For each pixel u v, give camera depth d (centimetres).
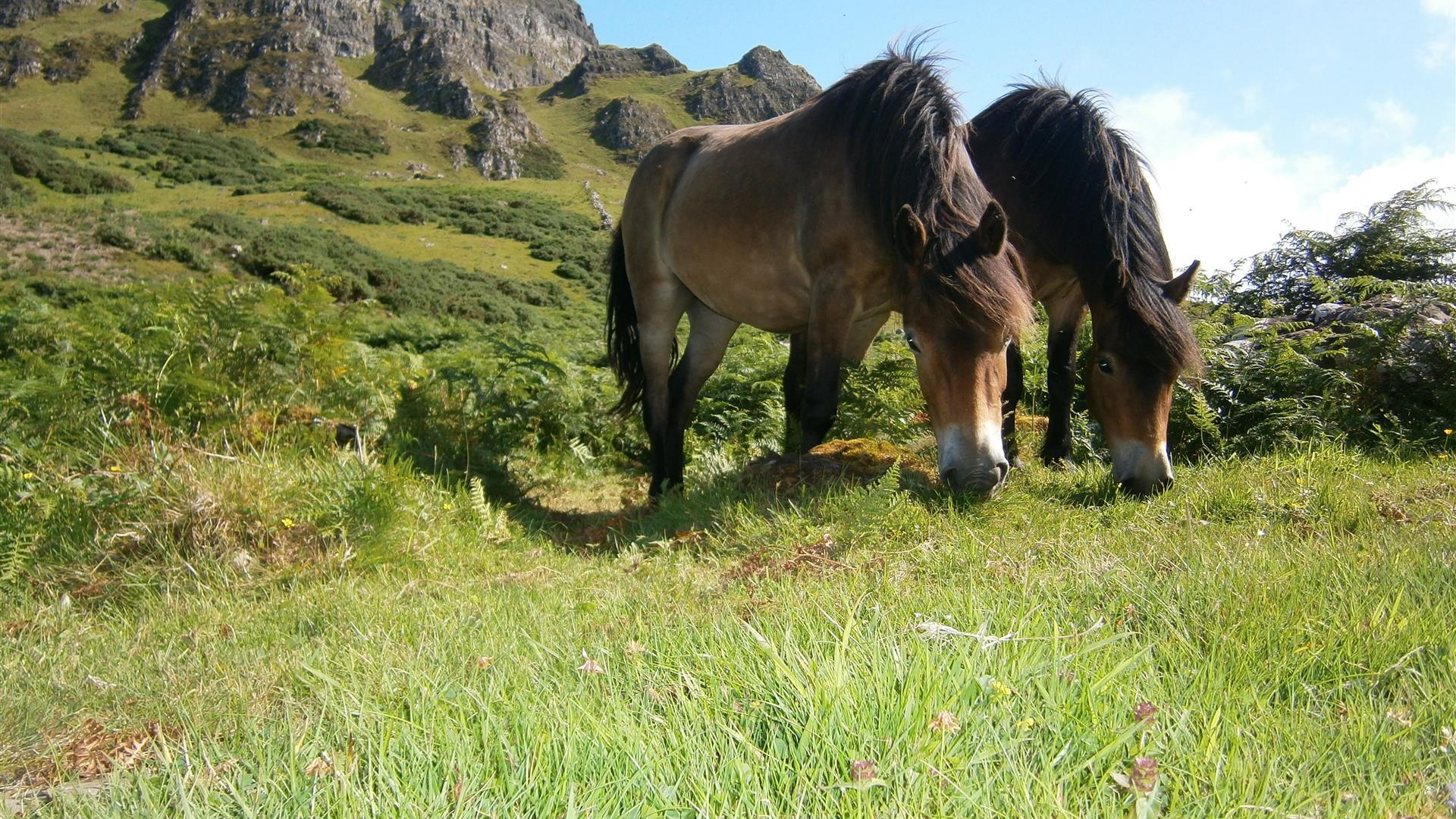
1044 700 170
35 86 10719
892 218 456
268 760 171
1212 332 595
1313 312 683
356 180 7606
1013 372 556
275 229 3850
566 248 5078
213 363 571
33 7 12438
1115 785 148
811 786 146
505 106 11131
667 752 161
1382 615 212
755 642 207
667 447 638
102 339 573
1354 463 467
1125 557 304
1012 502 405
